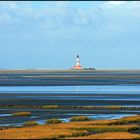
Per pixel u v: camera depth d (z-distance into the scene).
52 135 174.75
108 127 196.75
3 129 195.12
